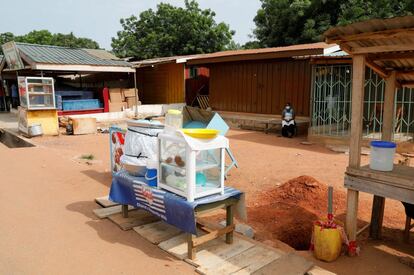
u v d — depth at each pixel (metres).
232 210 4.07
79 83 24.06
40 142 11.90
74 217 4.94
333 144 11.07
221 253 3.87
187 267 3.62
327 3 24.83
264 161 8.88
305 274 3.50
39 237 4.28
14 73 21.20
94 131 14.20
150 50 33.00
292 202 5.74
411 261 3.89
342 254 4.04
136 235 4.38
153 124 4.53
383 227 4.84
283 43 28.17
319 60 11.13
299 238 4.79
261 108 15.69
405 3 20.67
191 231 3.57
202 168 3.80
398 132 11.08
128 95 19.23
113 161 6.67
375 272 3.65
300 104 14.17
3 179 6.89
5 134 14.47
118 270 3.54
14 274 3.44
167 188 3.97
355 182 3.91
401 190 3.57
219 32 32.38
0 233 4.37
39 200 5.66
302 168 8.06
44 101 13.05
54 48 17.92
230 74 16.89
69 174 7.31
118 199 4.75
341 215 5.19
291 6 26.23
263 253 3.88
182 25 32.59
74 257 3.79
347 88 11.63
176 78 20.92
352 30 3.53
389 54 4.04
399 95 11.20
